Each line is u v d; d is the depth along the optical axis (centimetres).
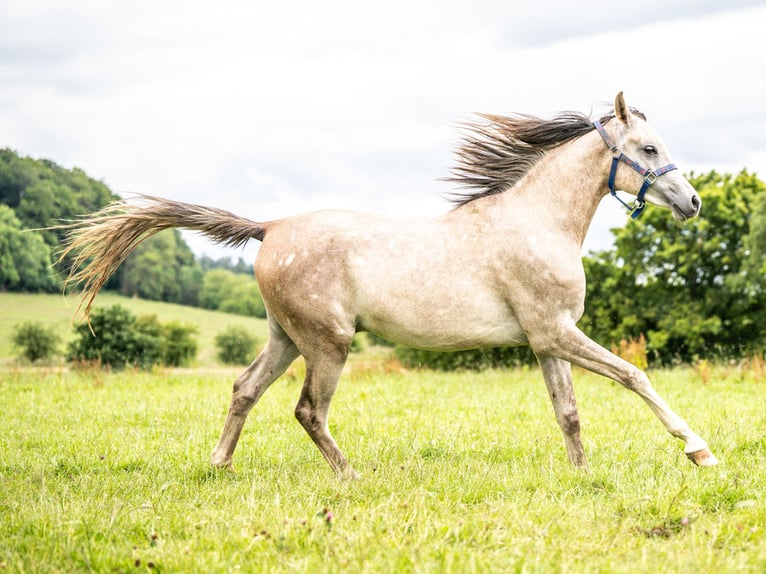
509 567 377
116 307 3023
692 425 806
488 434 788
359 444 741
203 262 14862
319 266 602
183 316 6906
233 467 650
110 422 927
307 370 620
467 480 566
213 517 478
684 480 527
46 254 6272
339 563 387
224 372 2642
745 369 1471
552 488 543
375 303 598
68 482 605
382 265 598
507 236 596
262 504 517
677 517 457
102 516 481
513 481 564
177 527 470
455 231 607
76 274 649
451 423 863
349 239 605
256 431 843
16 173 6366
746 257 3169
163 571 392
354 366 1881
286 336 653
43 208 6353
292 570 385
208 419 933
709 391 1148
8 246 6094
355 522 454
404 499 504
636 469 595
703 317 3086
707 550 400
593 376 1431
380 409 988
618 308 3172
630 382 582
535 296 591
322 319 601
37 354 3297
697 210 606
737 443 696
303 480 583
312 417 618
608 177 621
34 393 1252
